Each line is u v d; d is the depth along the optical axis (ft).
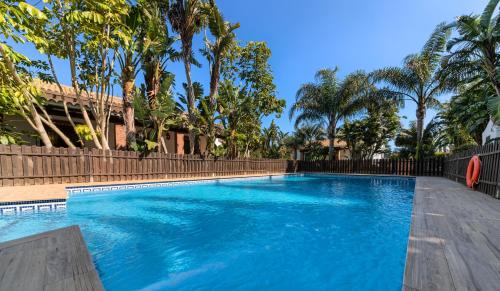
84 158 29.73
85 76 32.63
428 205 16.89
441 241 9.40
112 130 44.98
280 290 8.36
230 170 50.83
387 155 95.66
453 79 35.22
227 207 21.90
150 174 36.73
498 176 19.63
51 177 27.12
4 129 32.24
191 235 14.15
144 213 19.25
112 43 28.60
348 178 53.98
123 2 26.63
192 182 37.40
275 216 18.75
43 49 25.23
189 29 44.57
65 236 10.62
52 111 37.55
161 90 38.52
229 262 10.57
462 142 57.21
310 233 14.49
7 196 19.21
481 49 30.27
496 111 22.15
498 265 7.30
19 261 8.17
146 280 9.04
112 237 13.60
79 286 6.70
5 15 17.88
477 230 10.86
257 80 63.46
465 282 6.30
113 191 27.68
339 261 10.57
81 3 25.64
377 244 12.65
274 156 82.23
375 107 54.24
